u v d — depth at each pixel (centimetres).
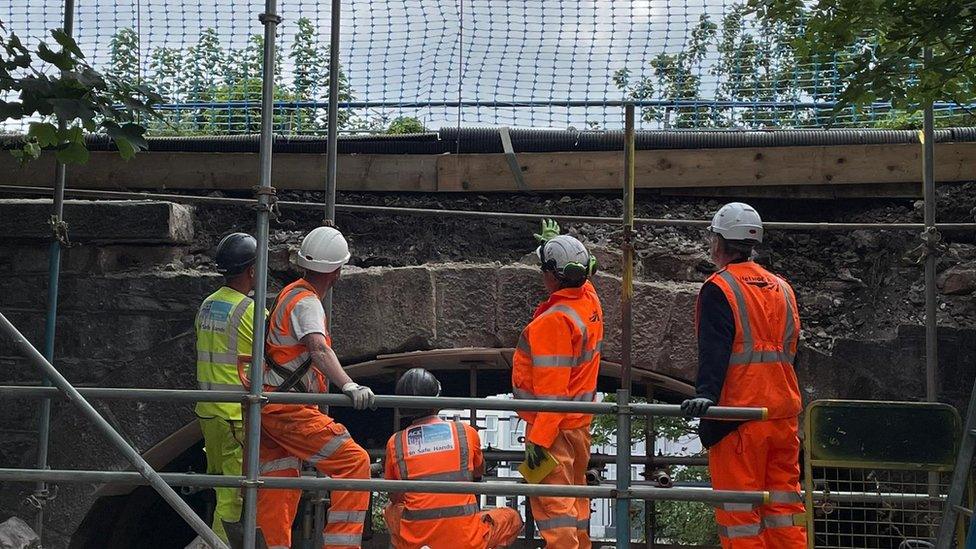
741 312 562
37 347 819
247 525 534
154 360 810
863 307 821
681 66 898
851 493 622
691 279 830
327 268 611
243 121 942
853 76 726
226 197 877
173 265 831
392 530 649
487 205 872
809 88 908
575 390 631
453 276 813
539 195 871
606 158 857
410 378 648
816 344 805
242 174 870
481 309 810
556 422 617
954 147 839
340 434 600
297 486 537
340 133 916
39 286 821
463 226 868
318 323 588
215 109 942
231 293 666
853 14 684
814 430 594
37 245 824
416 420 653
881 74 701
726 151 852
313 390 601
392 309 812
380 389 1014
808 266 843
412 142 868
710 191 862
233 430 655
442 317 810
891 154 841
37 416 805
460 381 1072
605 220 799
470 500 645
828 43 701
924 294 816
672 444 1603
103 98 584
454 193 873
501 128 863
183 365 809
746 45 905
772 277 582
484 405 540
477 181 865
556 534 623
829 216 863
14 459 804
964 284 808
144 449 802
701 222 791
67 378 812
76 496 803
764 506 579
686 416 550
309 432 595
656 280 829
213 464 670
